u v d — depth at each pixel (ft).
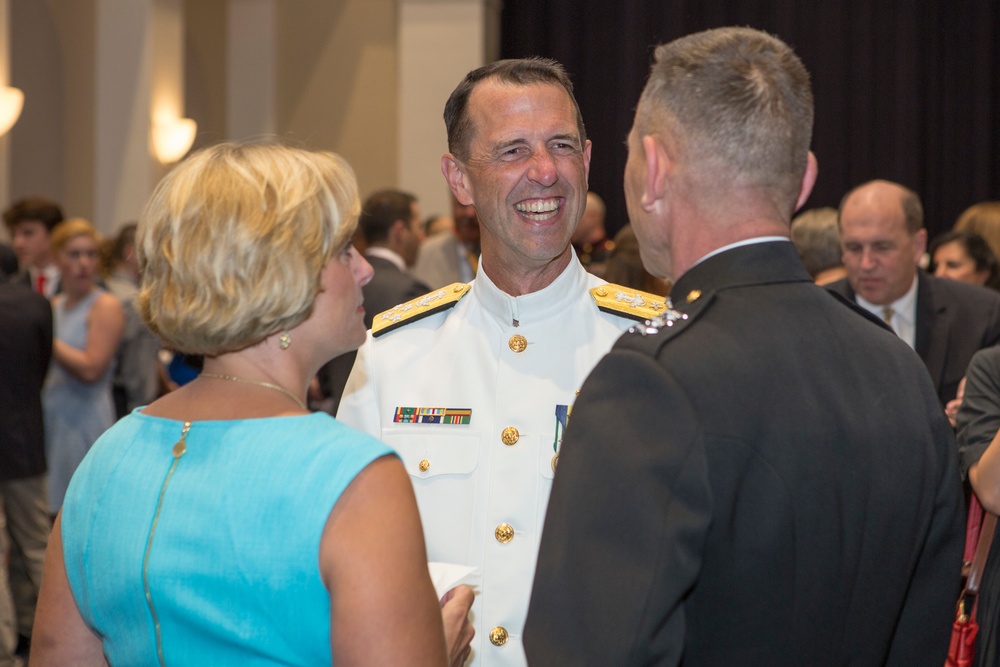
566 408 5.15
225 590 3.39
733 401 3.45
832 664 3.56
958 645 5.95
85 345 14.78
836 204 25.94
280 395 3.73
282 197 3.60
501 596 4.93
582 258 17.48
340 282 3.83
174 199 3.62
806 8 25.76
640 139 3.92
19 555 13.19
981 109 25.39
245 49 28.22
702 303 3.70
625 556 3.34
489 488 5.10
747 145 3.70
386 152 28.27
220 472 3.50
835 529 3.50
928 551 3.87
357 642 3.28
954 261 12.51
